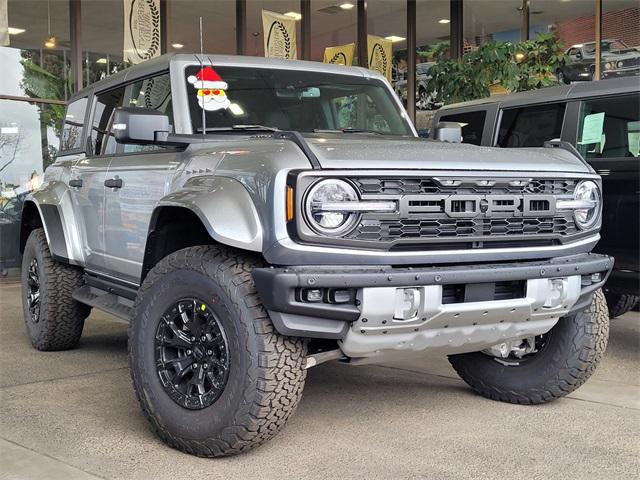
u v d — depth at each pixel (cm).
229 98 391
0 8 995
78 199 482
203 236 360
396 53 1166
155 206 357
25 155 994
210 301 305
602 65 1020
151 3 1025
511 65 826
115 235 427
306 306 281
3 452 317
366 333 294
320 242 286
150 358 328
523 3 1084
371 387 431
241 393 294
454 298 313
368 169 292
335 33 1188
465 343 329
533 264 328
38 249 517
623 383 439
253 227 290
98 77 1054
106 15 1048
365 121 432
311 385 436
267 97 402
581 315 374
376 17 1172
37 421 361
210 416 303
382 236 295
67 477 288
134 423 359
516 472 293
